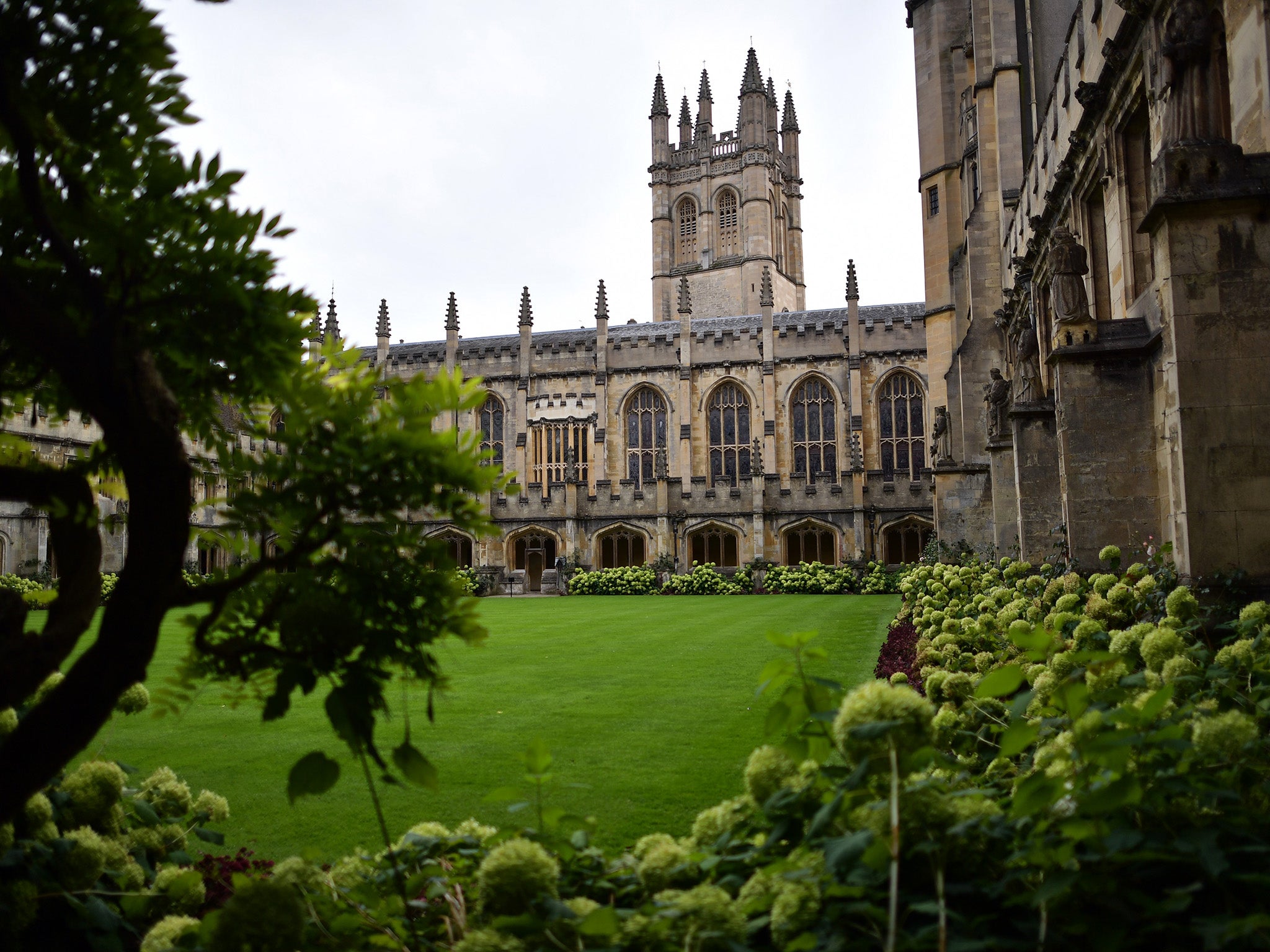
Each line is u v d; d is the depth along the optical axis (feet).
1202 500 27.20
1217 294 27.48
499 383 188.96
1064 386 39.60
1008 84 88.63
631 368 183.32
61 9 8.30
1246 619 18.67
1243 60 30.12
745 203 263.49
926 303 115.65
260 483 10.38
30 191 8.18
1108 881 8.14
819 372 175.52
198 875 11.43
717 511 165.17
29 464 11.21
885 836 8.32
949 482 96.02
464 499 9.14
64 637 8.82
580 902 8.86
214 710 35.99
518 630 73.87
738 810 10.59
